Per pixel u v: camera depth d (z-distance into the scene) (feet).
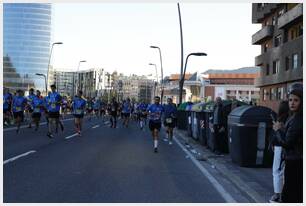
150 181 32.30
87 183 30.73
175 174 35.83
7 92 84.23
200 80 412.77
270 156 38.78
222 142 49.29
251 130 38.81
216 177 35.40
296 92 18.85
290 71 157.58
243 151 38.86
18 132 68.95
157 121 51.11
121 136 73.10
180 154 50.01
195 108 65.16
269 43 197.47
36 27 269.03
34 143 55.21
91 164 39.58
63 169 36.27
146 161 42.93
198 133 62.54
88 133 76.89
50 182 30.63
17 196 26.22
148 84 443.73
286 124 19.31
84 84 371.35
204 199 27.12
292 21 157.69
